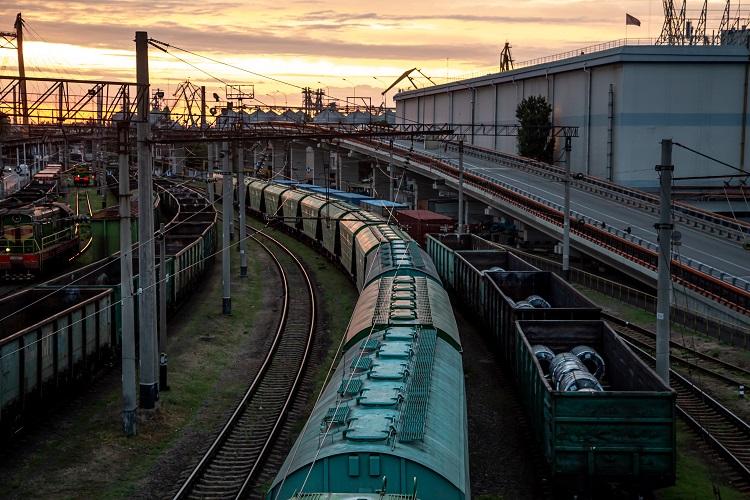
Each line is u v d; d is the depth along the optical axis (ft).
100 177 323.78
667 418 54.49
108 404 83.61
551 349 80.28
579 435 55.06
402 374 52.44
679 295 143.74
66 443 71.97
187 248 139.64
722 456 70.49
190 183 372.99
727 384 93.71
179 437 74.79
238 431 75.82
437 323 69.15
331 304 140.56
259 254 202.28
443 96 394.11
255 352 107.76
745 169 253.03
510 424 76.89
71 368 82.74
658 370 71.36
